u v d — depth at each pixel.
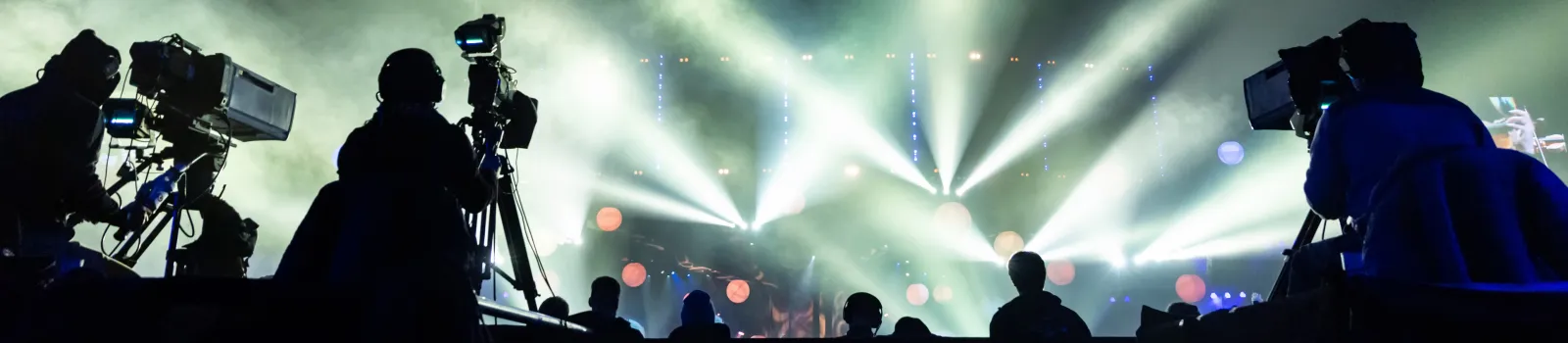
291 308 2.15
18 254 2.95
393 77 2.46
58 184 3.12
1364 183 2.35
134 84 4.21
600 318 4.85
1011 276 4.27
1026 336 3.92
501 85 4.06
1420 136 2.30
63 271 3.13
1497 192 2.17
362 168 2.33
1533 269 2.10
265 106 4.96
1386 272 2.18
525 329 3.29
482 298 2.52
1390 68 2.51
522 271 4.32
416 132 2.37
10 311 2.36
